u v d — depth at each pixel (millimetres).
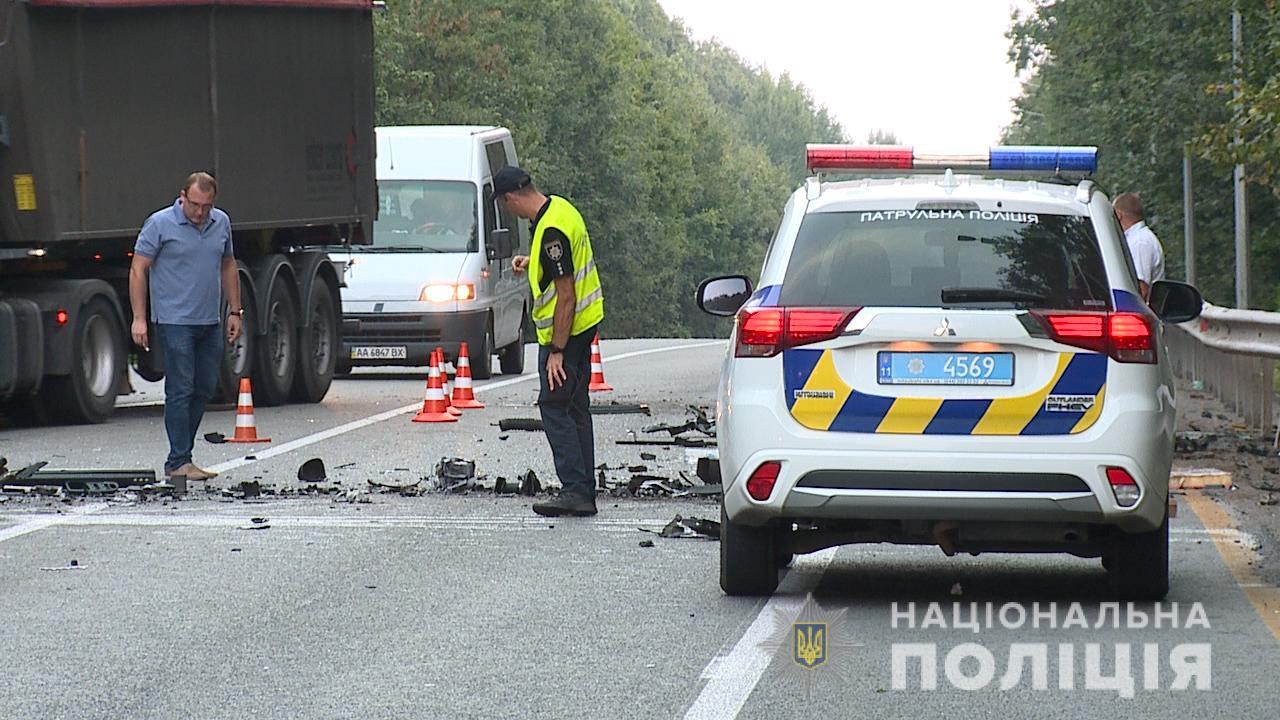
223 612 18531
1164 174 100125
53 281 39906
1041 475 17766
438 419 40938
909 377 17906
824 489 17938
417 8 160000
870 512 17891
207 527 24328
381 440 36500
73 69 37938
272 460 32625
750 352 18297
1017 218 18641
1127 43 89125
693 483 28672
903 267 18359
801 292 18359
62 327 39375
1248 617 18359
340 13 48031
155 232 29438
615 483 28938
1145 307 18406
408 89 154000
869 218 18766
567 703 14625
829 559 22219
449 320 57250
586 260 25609
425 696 14883
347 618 18219
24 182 37125
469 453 34000
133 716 14227
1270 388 38812
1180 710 14484
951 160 20750
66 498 27016
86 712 14359
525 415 43156
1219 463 32344
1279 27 59438
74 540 23172
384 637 17281
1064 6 98688
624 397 48469
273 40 44875
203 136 42000
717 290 21812
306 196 46500
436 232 59188
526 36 183375
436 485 28422
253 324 45250
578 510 25672
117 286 42344
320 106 47188
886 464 17844
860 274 18344
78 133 38062
